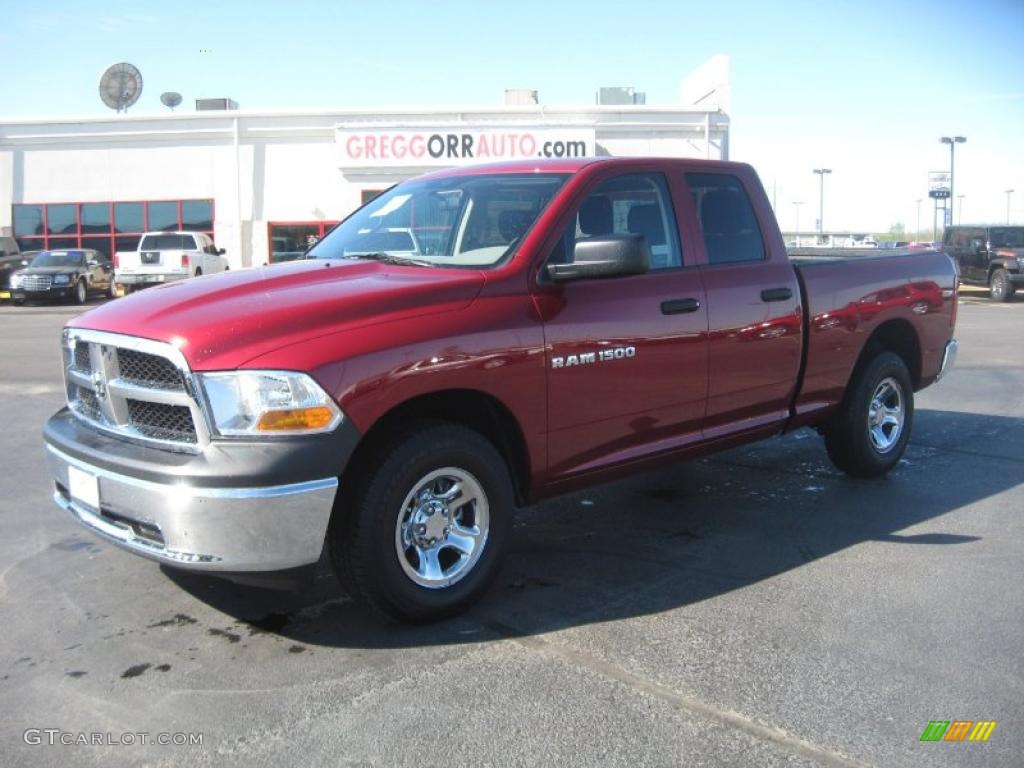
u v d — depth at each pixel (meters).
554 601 4.30
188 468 3.39
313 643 3.84
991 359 12.99
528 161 4.92
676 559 4.88
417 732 3.13
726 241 5.23
